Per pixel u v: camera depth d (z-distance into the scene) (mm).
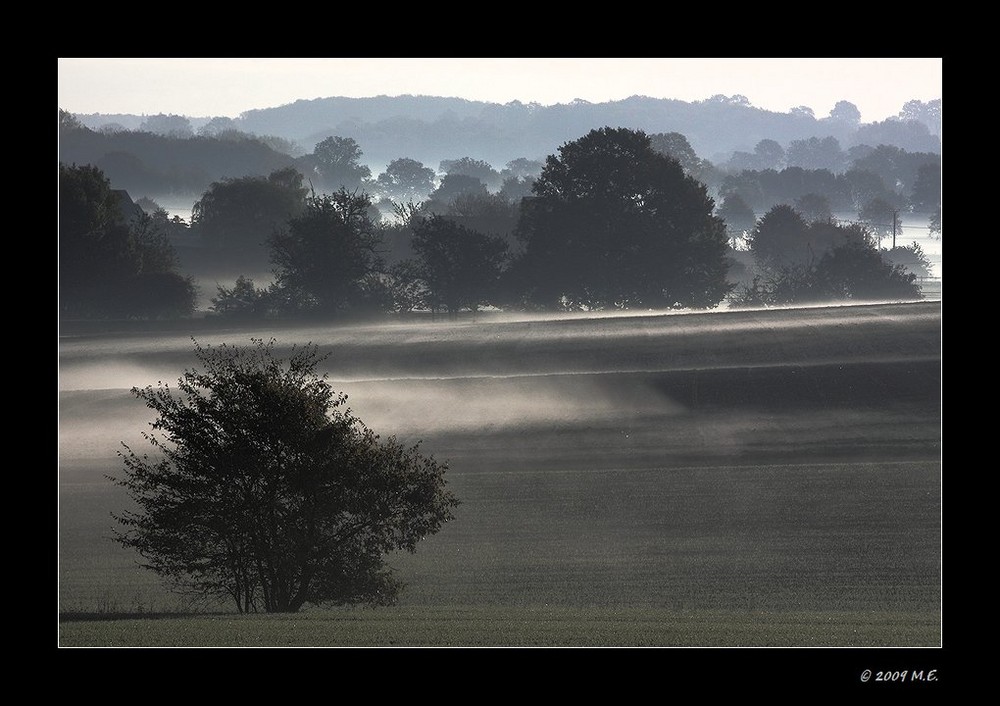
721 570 140500
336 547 110625
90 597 129375
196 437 108125
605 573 140375
